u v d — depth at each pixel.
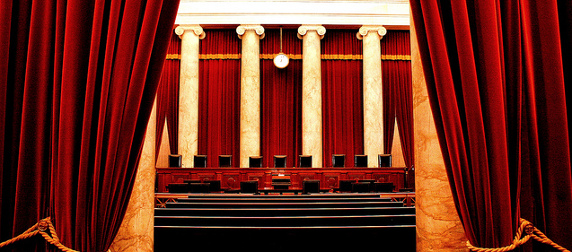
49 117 2.08
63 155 1.95
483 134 1.93
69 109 1.96
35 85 2.04
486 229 1.90
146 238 2.31
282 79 10.93
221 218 2.94
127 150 1.95
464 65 1.96
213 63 10.85
